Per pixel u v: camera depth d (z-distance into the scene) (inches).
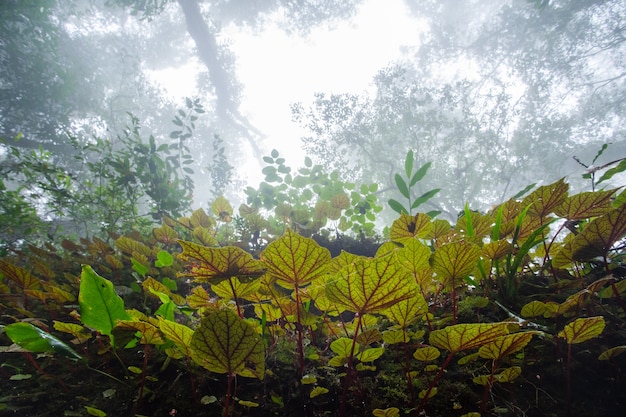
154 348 57.2
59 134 383.2
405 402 44.8
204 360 33.7
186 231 123.9
